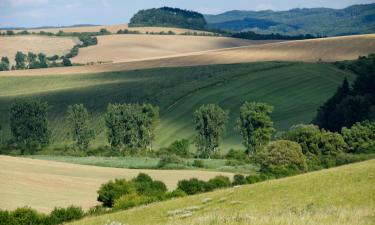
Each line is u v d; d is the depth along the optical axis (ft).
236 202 195.42
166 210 203.10
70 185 320.09
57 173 366.22
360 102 604.49
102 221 195.00
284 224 86.89
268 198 194.49
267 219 90.99
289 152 391.04
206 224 94.07
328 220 95.50
